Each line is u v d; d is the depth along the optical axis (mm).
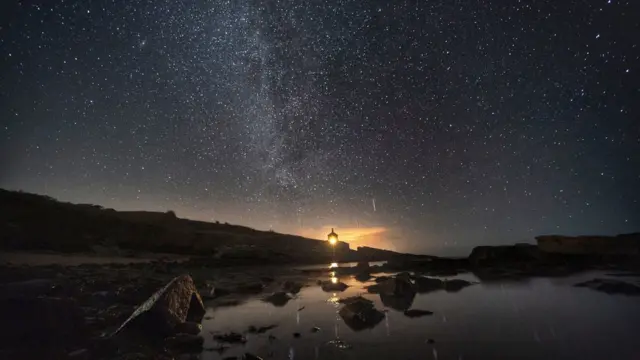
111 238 14711
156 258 12695
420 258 12602
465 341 3121
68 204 15984
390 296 5410
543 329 3432
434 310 4430
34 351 2865
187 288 4137
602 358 2623
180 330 3438
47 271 6762
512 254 10008
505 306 4562
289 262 12891
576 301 4750
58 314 3318
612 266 8414
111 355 2875
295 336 3412
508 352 2811
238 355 2883
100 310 4234
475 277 7598
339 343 3148
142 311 3459
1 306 3170
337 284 6805
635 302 4586
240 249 13789
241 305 5082
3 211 13766
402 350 2916
